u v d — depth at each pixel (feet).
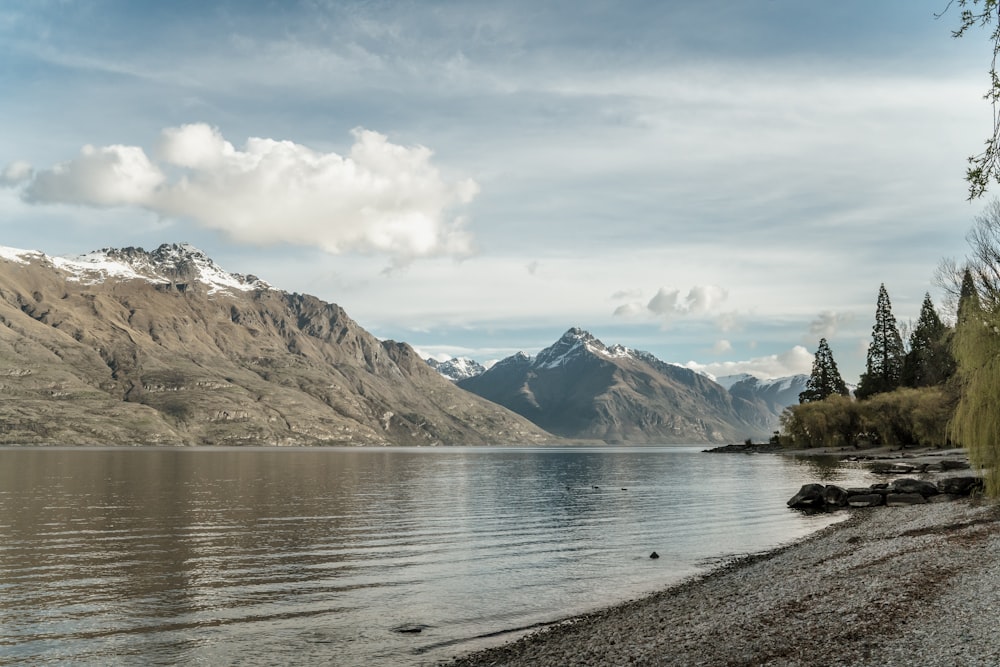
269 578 109.91
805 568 98.73
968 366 117.60
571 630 76.23
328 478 387.75
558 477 404.16
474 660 66.54
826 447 578.25
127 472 418.31
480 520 187.42
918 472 276.82
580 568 116.47
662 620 75.20
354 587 103.04
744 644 57.88
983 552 87.30
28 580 108.78
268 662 68.03
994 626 52.26
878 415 465.88
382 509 217.36
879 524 142.82
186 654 70.90
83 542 148.15
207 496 262.88
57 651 72.43
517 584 104.22
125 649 72.84
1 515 196.34
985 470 117.08
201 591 100.63
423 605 91.40
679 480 347.15
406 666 65.77
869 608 63.67
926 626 54.90
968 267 224.94
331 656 69.62
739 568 110.63
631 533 158.10
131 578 110.32
